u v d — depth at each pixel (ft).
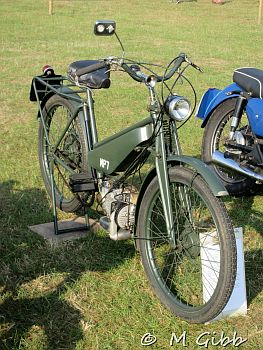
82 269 13.06
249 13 68.33
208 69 36.04
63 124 15.53
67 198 15.75
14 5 68.69
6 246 13.98
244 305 11.61
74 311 11.56
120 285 12.45
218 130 18.62
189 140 22.39
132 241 14.23
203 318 10.70
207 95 19.02
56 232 14.53
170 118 11.45
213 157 17.20
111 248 13.96
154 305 11.78
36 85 15.72
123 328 11.07
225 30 54.13
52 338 10.75
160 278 11.91
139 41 46.73
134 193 12.91
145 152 12.24
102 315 11.47
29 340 10.64
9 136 22.77
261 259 13.66
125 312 11.53
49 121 16.03
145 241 12.16
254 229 15.35
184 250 11.58
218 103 18.45
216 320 11.37
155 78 11.60
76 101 14.49
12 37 47.16
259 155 16.26
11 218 15.42
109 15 63.26
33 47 42.83
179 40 47.70
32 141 22.16
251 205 17.13
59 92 14.83
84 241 14.30
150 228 12.20
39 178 18.28
